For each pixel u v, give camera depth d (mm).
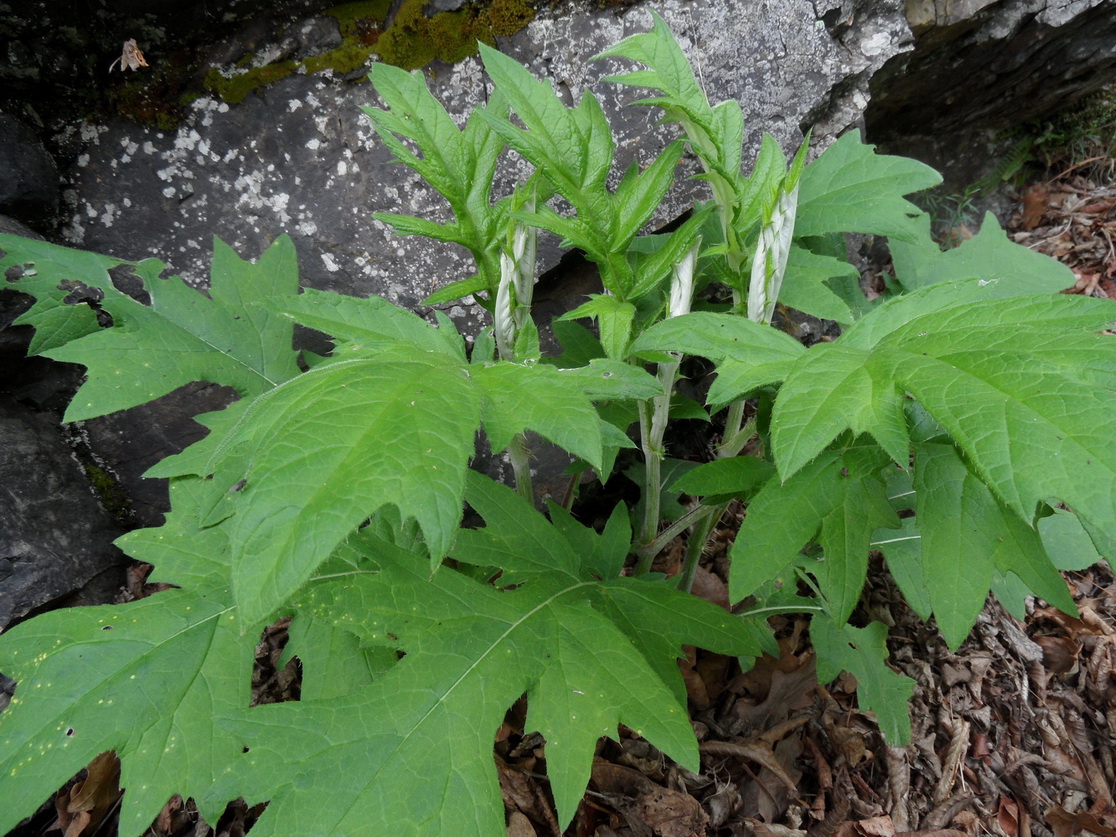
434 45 565
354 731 337
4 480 570
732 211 433
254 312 502
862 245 749
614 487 781
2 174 520
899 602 676
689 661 609
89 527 628
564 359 565
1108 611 676
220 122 564
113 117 553
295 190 588
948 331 312
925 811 553
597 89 585
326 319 371
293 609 373
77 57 524
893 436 274
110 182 569
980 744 590
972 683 624
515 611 398
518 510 456
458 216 431
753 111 607
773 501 391
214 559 430
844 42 629
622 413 514
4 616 562
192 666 386
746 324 354
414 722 344
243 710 335
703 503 489
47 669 374
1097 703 615
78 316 478
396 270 619
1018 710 611
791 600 564
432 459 245
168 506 674
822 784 555
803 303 453
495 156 428
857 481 389
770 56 597
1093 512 229
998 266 592
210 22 532
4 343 551
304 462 241
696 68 589
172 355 464
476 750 341
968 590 358
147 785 353
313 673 414
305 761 326
